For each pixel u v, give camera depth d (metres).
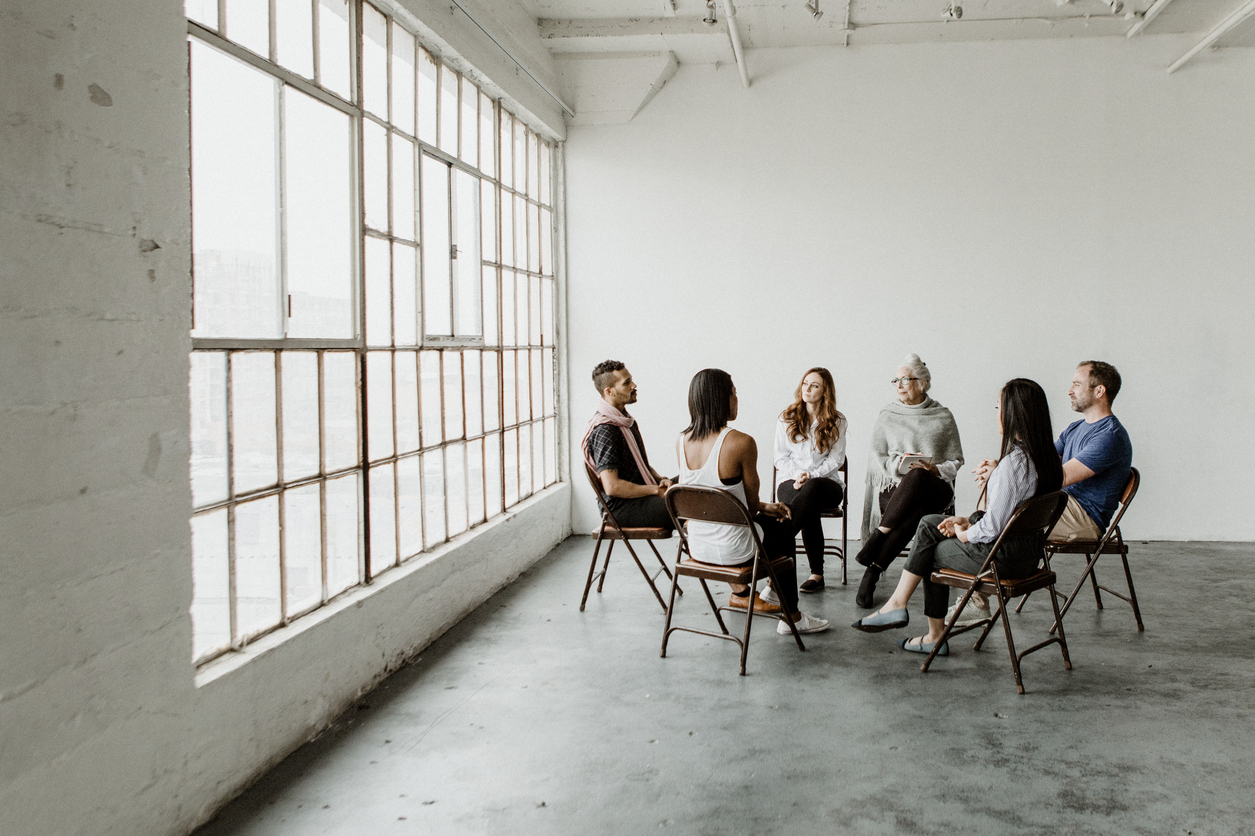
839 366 5.96
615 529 4.22
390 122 3.52
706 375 3.62
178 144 2.15
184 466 2.17
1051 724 2.89
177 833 2.16
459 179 4.34
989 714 2.97
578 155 6.08
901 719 2.93
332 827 2.25
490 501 4.73
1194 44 5.58
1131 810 2.32
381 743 2.77
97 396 1.89
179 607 2.15
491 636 3.87
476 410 4.51
